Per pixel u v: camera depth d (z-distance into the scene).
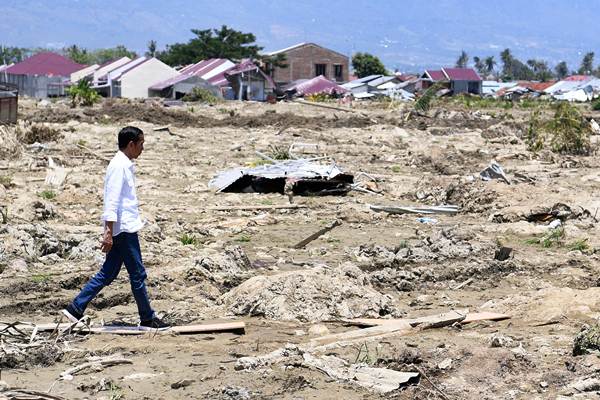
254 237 18.28
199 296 12.56
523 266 15.66
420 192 24.81
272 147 36.75
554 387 8.83
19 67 113.06
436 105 73.44
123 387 8.71
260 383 8.80
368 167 31.75
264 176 24.70
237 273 13.93
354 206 22.44
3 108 37.41
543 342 10.50
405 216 21.83
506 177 26.59
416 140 42.75
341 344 10.30
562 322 11.67
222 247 16.78
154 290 12.66
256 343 10.38
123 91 102.25
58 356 9.70
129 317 11.51
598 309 12.23
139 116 50.22
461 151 36.69
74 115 49.62
